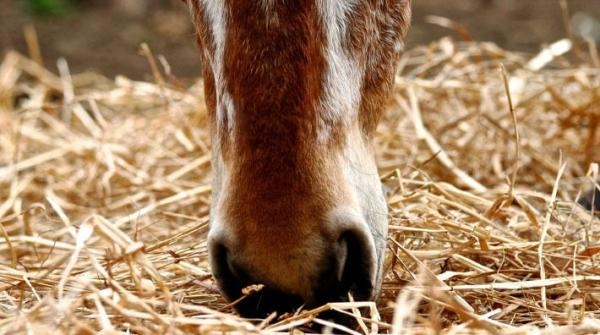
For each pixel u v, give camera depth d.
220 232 2.58
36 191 4.94
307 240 2.53
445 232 3.46
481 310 3.15
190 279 3.32
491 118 4.84
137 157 5.23
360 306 2.62
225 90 2.68
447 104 5.30
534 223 3.65
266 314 2.74
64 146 5.28
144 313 2.64
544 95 5.34
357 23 2.82
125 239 2.95
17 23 8.88
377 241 2.75
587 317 3.01
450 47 5.34
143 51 5.28
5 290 3.19
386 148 4.95
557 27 8.46
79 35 8.66
